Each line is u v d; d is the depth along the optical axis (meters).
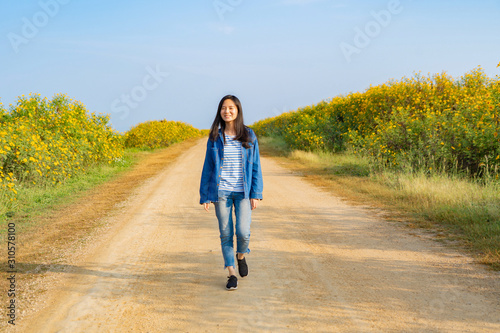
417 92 14.56
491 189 6.78
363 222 5.93
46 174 9.80
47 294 3.50
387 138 11.25
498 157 7.96
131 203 7.96
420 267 3.92
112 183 11.15
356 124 17.62
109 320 2.98
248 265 4.17
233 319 2.95
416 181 7.99
